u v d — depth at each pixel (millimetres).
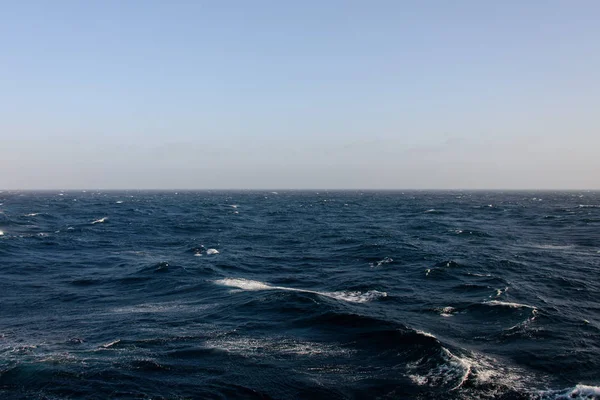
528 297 24656
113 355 16016
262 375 14359
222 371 14648
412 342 16641
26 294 26281
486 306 22297
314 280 30438
